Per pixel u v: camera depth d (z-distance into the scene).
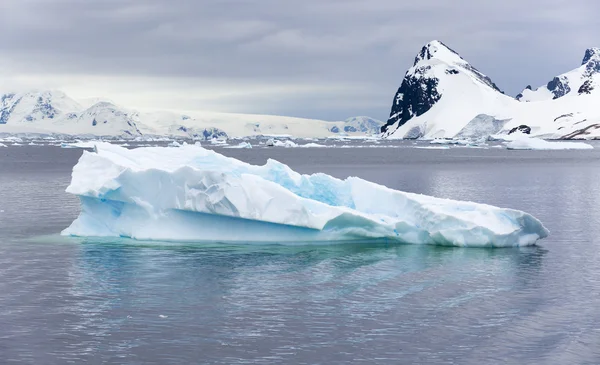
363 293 25.02
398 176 95.56
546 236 34.50
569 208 51.84
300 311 22.91
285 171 36.91
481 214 33.31
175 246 33.12
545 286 25.94
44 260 30.39
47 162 138.12
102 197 34.69
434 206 34.00
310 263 29.69
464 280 26.80
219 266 29.14
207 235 34.06
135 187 34.31
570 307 23.19
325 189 36.59
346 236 33.91
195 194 33.31
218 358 18.88
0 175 94.50
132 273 28.02
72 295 24.77
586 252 32.31
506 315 22.33
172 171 33.69
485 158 164.75
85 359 18.81
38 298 24.41
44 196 61.50
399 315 22.44
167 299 24.33
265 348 19.59
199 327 21.33
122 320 21.98
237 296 24.67
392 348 19.56
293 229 33.41
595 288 25.66
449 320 21.88
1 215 46.62
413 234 33.88
